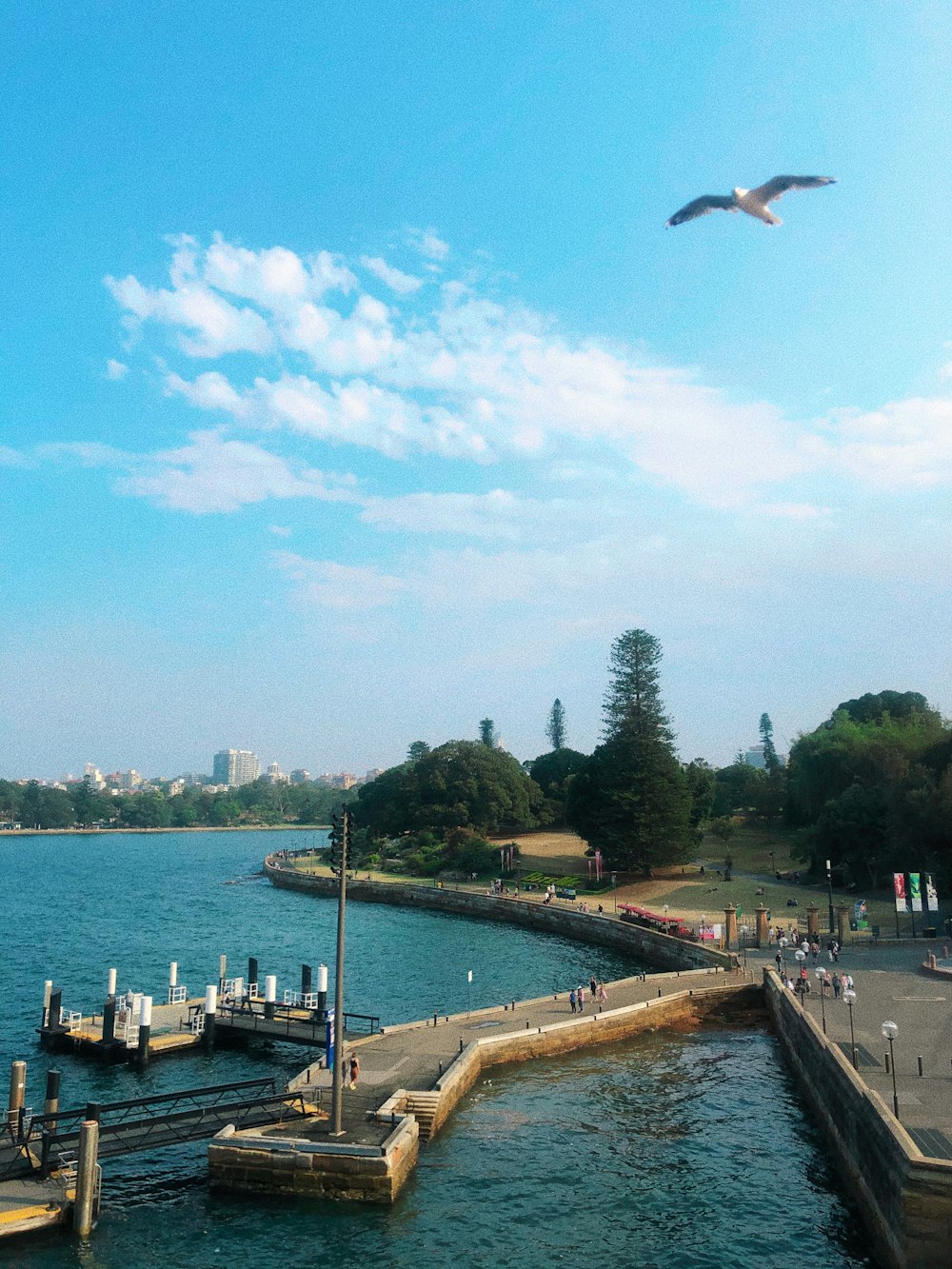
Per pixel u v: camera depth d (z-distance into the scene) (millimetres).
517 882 122938
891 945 69250
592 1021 50938
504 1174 33688
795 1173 34094
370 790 193000
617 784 120688
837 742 125938
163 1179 33625
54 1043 50625
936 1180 25016
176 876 165875
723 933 75625
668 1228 29719
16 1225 28734
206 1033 49625
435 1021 50438
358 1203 31109
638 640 127250
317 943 89750
